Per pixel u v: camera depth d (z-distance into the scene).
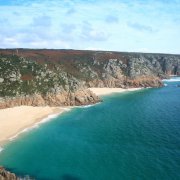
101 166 58.16
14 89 108.00
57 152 66.00
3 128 82.62
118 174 54.31
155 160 60.28
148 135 78.62
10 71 113.81
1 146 69.19
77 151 66.75
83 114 105.75
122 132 82.25
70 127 87.38
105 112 110.06
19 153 65.12
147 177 52.59
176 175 52.97
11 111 99.69
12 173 50.84
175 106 124.06
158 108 119.44
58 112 107.25
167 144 70.44
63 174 54.88
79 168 57.47
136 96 152.62
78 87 124.62
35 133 80.06
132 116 103.56
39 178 53.34
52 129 84.56
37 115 99.75
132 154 64.31
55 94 116.19
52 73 124.12
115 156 63.25
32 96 110.12
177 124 90.50
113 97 147.62
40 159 62.06
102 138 76.44
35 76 118.44
